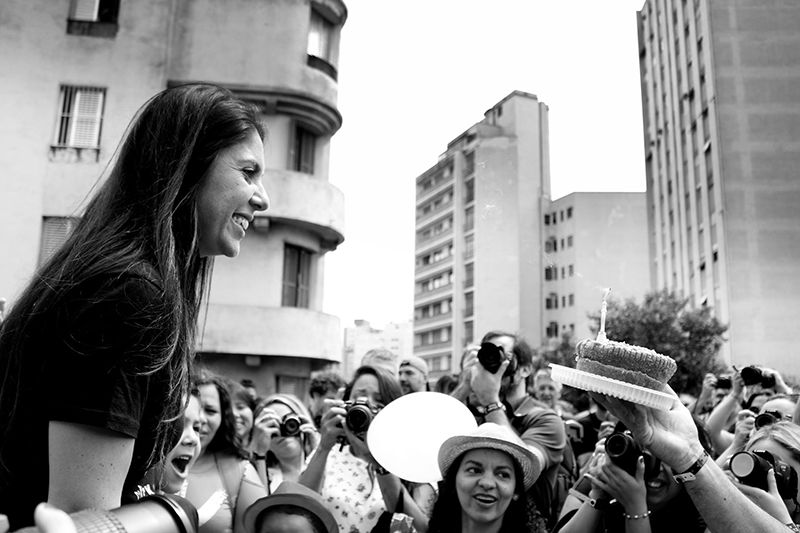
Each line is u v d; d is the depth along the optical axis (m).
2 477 0.92
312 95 14.25
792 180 26.03
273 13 14.34
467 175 61.28
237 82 13.95
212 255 1.23
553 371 1.54
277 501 2.14
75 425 0.88
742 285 25.42
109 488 0.90
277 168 13.98
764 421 2.52
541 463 2.36
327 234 14.48
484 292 51.00
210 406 2.89
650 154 38.81
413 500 2.97
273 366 13.36
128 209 1.07
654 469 1.87
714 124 26.75
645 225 48.75
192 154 1.12
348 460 3.04
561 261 50.00
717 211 26.50
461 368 3.58
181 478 2.50
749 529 1.36
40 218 12.69
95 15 13.70
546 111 53.22
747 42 27.11
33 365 0.92
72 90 13.31
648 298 25.03
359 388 3.54
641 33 41.12
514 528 2.34
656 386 1.42
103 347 0.90
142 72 13.46
